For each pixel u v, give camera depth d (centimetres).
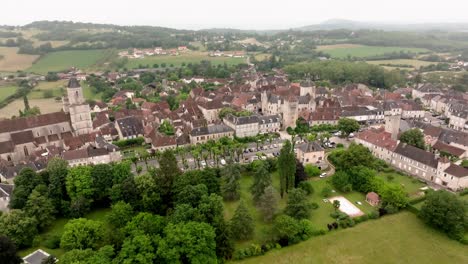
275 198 12731
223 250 10831
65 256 9594
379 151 18712
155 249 10106
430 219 12300
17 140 18512
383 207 13462
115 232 10988
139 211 12950
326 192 14588
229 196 14225
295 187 14800
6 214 11612
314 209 13625
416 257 10975
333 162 17625
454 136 19525
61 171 13875
